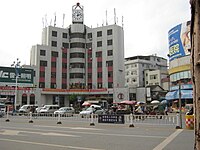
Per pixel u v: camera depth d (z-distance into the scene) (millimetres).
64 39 65688
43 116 34312
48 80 62219
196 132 2191
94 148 9852
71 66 64938
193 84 2301
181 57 44625
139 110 32812
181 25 44781
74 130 16781
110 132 15477
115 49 62094
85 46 66062
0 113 35250
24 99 55656
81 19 67062
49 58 63094
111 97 59500
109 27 63469
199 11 2242
